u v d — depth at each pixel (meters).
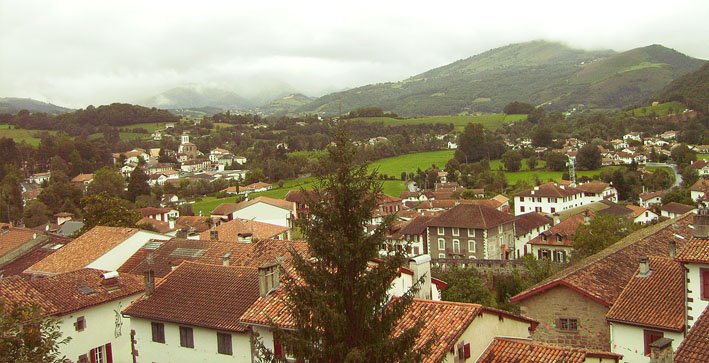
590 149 182.38
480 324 25.98
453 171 183.00
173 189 179.12
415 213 130.12
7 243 63.06
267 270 32.41
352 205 20.38
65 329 37.31
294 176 186.62
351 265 20.03
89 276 42.09
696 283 29.16
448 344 23.59
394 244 23.23
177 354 33.44
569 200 138.62
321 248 19.95
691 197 135.50
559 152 189.88
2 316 20.02
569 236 86.38
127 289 41.97
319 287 20.12
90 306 38.75
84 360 38.41
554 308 34.78
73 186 148.38
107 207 84.38
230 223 73.75
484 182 169.12
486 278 70.94
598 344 33.41
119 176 166.75
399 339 19.30
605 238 59.62
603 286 34.44
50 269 51.78
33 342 20.44
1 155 177.12
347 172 20.47
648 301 31.56
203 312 32.94
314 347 19.72
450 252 98.62
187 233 70.50
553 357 24.06
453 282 61.03
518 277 63.56
